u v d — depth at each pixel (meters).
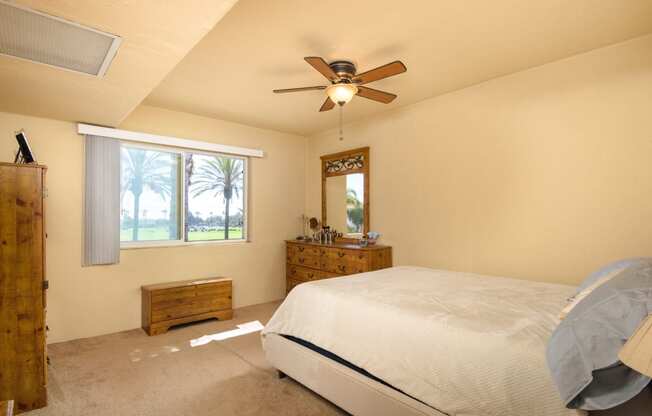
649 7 2.01
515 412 1.25
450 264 3.41
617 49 2.45
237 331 3.47
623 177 2.42
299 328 2.25
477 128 3.21
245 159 4.61
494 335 1.43
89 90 2.35
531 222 2.86
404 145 3.83
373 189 4.18
